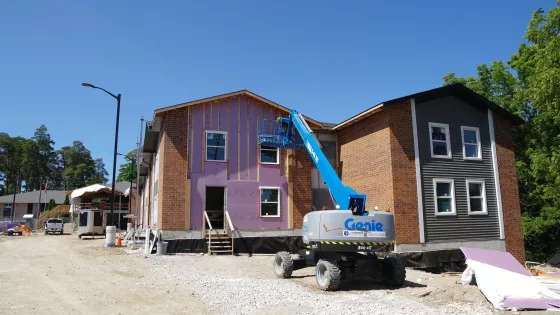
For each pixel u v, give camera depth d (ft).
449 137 63.82
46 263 52.26
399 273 37.58
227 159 68.23
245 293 33.50
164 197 63.72
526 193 91.61
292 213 69.62
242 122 70.18
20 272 44.47
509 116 68.80
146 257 57.47
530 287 31.96
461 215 62.18
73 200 167.53
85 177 364.17
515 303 29.78
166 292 33.68
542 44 70.54
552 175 68.49
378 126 62.18
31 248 76.89
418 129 61.77
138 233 86.07
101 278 40.32
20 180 333.83
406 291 35.70
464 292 32.89
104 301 30.35
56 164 371.35
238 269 49.14
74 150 377.71
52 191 236.02
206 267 49.80
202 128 67.77
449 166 62.95
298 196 70.59
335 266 35.55
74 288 35.24
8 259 57.52
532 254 89.04
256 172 69.41
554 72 57.98
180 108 66.85
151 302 30.14
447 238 60.08
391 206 57.98
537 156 70.08
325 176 44.29
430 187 60.80
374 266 38.83
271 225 68.49
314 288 36.81
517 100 78.33
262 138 66.39
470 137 66.33
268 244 66.33
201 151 67.10
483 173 65.51
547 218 81.82
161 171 67.51
